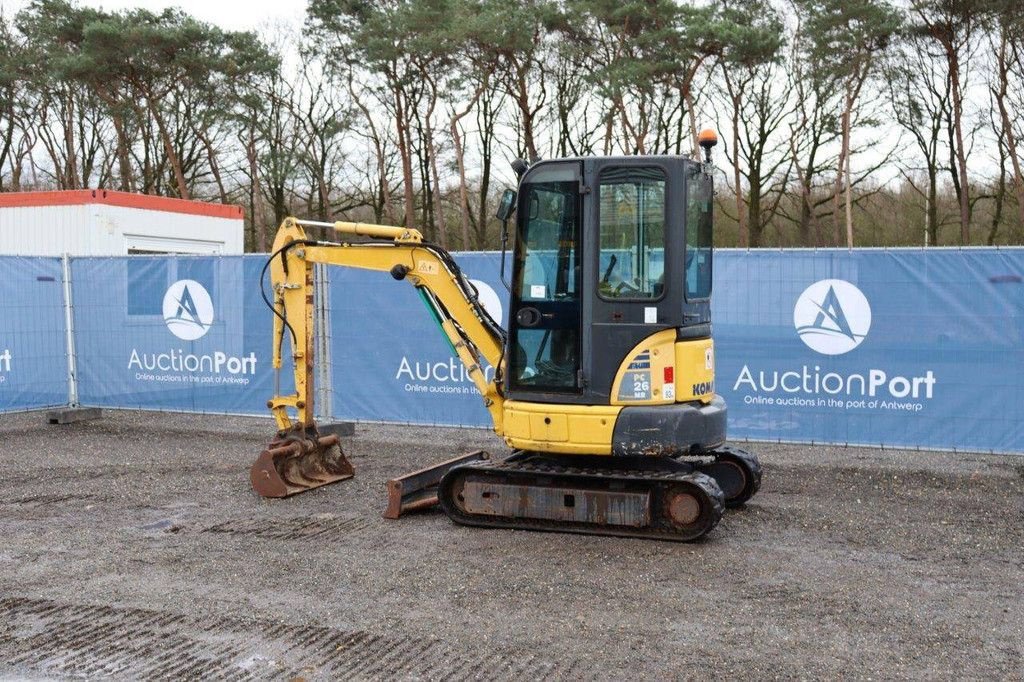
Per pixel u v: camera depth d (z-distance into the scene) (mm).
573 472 7340
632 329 7176
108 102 31672
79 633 5465
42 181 37969
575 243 7297
